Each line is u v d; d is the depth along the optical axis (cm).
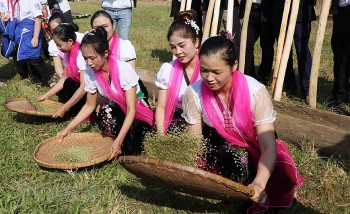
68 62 509
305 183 362
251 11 583
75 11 1862
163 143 288
